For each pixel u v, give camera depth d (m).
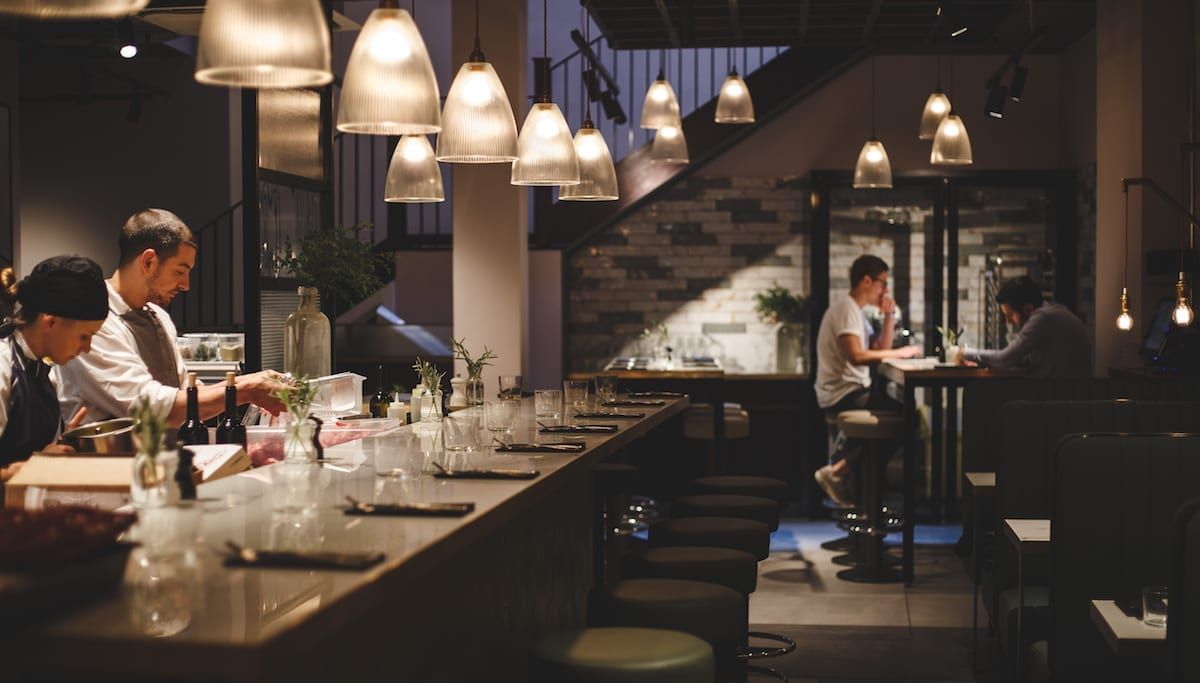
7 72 8.97
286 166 5.14
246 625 1.53
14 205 9.05
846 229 9.35
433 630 2.78
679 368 8.45
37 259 10.47
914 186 9.31
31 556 1.56
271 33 2.36
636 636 2.74
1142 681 3.37
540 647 2.65
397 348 9.69
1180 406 4.55
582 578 4.70
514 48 7.30
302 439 2.71
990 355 7.32
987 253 9.27
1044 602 4.09
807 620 5.87
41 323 3.08
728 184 9.60
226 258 10.24
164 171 10.30
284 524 2.16
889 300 8.55
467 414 3.45
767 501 4.75
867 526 6.97
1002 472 4.52
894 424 6.86
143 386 3.63
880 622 5.82
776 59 9.20
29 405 3.12
